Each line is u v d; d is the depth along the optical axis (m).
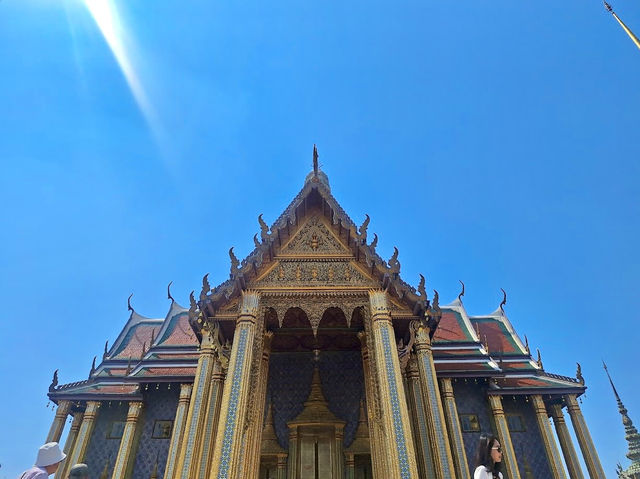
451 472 10.66
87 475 4.95
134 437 18.45
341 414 15.56
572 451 18.72
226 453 9.48
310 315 11.90
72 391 19.62
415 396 12.91
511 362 21.61
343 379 16.31
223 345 12.99
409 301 12.47
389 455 9.75
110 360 22.42
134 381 19.19
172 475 16.12
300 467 14.50
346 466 14.66
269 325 14.58
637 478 28.17
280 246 12.94
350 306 12.12
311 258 12.77
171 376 19.06
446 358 20.53
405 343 13.59
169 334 23.94
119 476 17.22
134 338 24.89
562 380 20.05
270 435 15.11
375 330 11.58
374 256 12.43
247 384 10.52
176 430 17.48
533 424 19.12
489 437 4.71
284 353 16.84
